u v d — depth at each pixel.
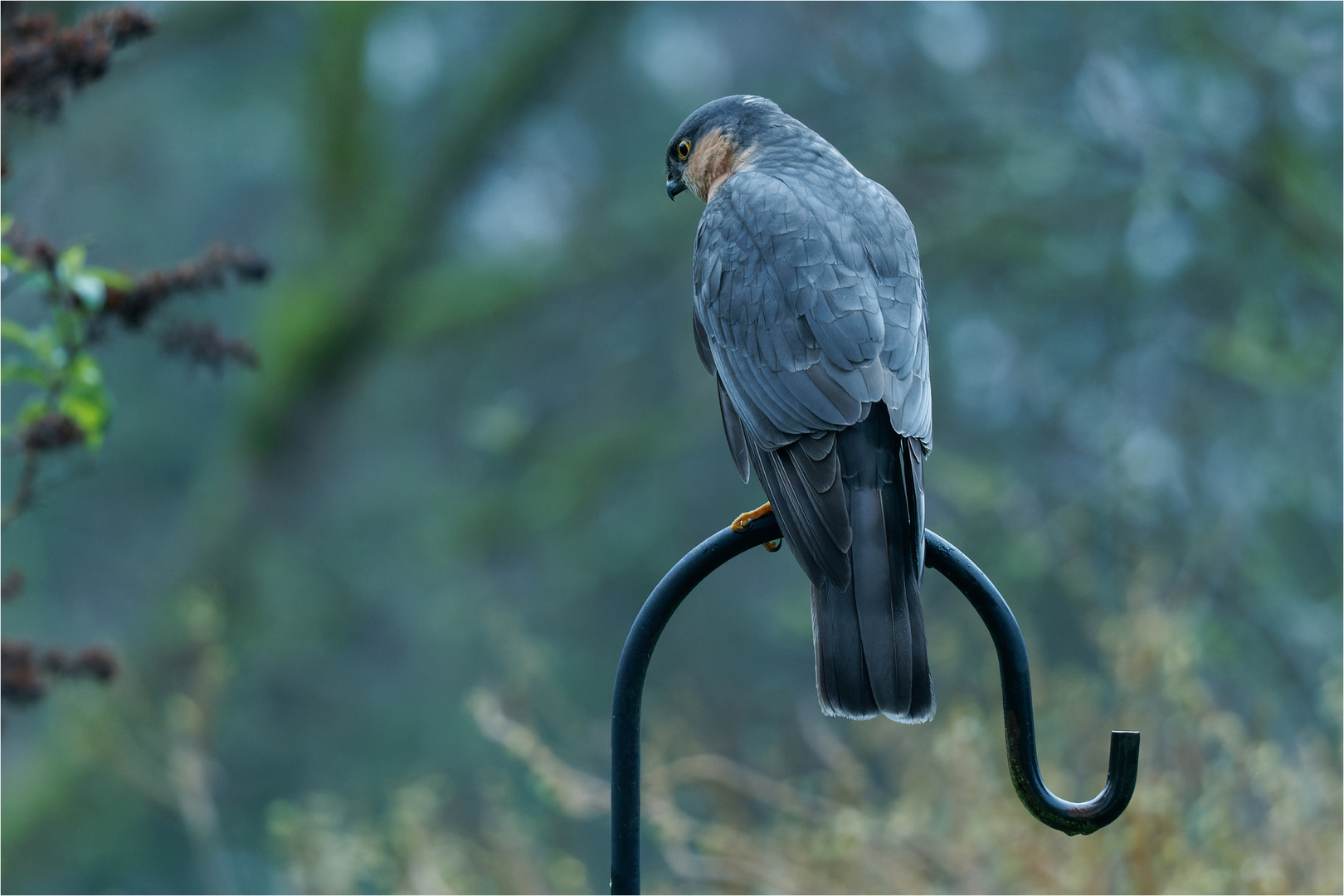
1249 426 13.66
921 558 3.94
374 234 19.11
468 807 13.56
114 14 4.80
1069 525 10.24
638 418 19.45
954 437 15.83
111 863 17.80
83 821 17.28
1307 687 11.79
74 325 4.91
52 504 6.52
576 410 20.95
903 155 14.95
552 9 19.22
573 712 15.60
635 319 20.22
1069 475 14.06
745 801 9.30
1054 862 7.38
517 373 21.83
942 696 10.62
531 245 19.72
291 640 18.75
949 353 16.12
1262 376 12.75
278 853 10.31
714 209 5.11
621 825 3.94
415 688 19.22
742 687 16.28
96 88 16.80
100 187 21.55
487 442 15.60
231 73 22.23
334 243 19.44
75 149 20.20
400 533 20.28
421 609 19.16
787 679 19.58
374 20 19.12
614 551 19.80
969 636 11.18
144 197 22.95
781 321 4.59
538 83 19.42
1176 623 7.66
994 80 14.37
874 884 7.71
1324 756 7.45
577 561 19.06
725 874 7.68
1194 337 14.10
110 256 21.98
